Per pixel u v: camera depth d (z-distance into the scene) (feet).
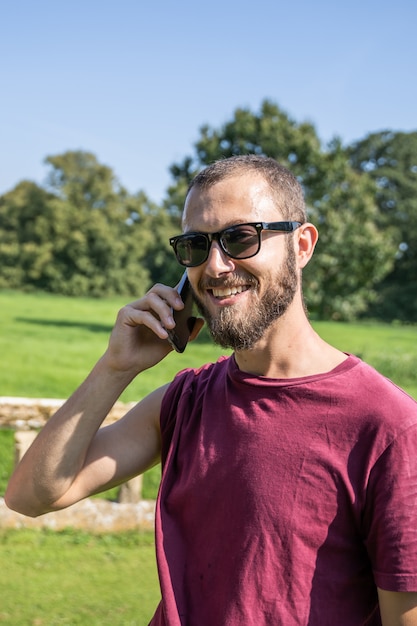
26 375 43.70
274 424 4.72
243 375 4.97
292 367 4.91
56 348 60.95
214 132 86.74
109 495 18.54
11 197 205.46
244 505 4.62
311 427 4.63
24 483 5.52
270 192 4.99
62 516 16.07
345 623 4.45
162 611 5.08
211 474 4.83
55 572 14.02
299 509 4.50
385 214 172.86
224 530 4.70
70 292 178.09
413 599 4.26
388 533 4.32
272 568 4.49
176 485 5.11
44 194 207.72
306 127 85.56
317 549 4.48
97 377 5.51
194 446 5.11
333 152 85.30
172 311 5.54
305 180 83.71
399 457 4.40
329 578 4.46
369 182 88.12
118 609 12.48
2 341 63.82
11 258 184.85
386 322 140.77
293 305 4.97
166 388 5.75
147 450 5.75
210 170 5.13
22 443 16.31
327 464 4.51
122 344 5.51
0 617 11.93
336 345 70.03
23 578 13.65
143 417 5.79
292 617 4.40
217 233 4.91
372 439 4.48
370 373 4.77
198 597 4.79
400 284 161.38
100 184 216.54
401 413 4.51
